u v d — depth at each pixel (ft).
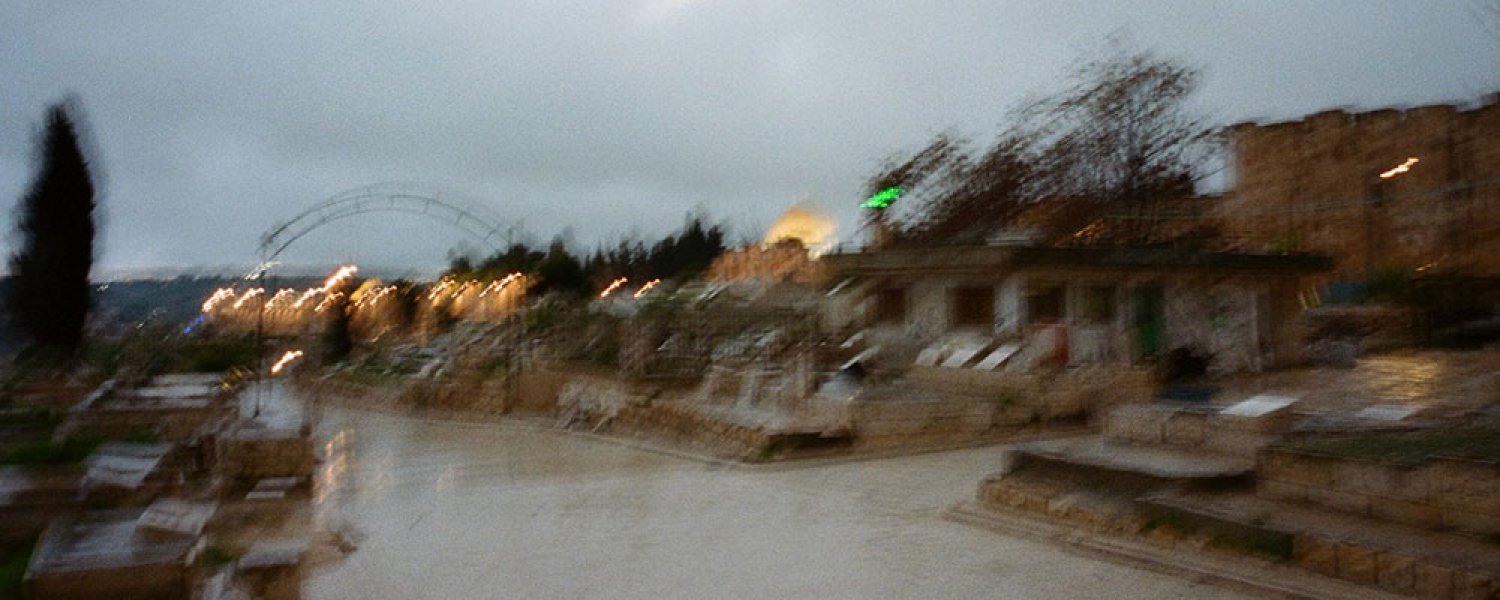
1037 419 57.31
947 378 65.82
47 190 97.19
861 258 79.82
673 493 44.29
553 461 56.70
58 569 22.53
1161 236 99.04
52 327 96.17
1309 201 119.34
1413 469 26.53
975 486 41.73
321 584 30.25
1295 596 24.58
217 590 25.16
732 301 94.38
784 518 37.83
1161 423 38.45
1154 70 100.99
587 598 28.27
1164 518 29.94
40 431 53.01
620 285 145.38
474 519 40.01
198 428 53.42
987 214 101.40
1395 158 113.91
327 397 108.27
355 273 120.26
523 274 127.75
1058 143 102.22
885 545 32.83
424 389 93.50
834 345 76.07
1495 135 106.42
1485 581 21.93
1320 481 28.96
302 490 43.34
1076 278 71.20
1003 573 28.81
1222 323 77.66
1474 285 91.86
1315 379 66.23
